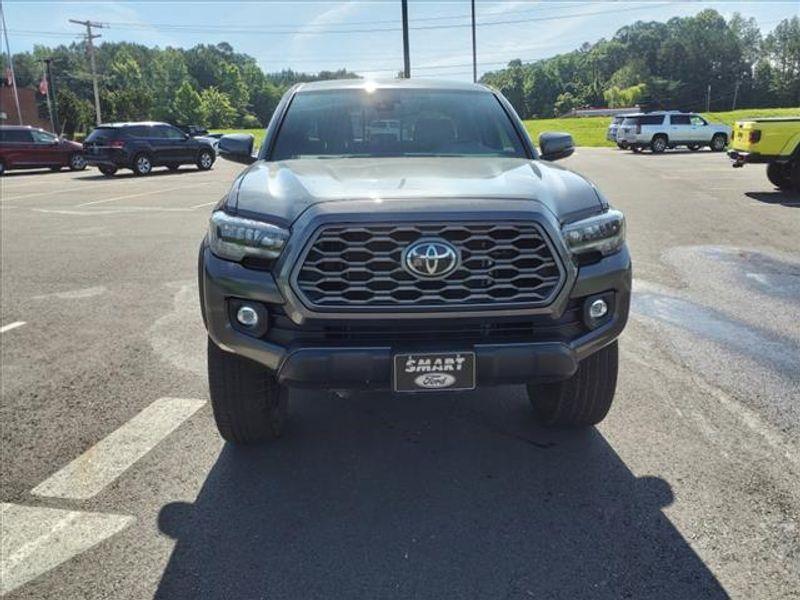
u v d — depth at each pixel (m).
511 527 2.93
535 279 2.88
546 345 2.90
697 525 2.92
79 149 27.70
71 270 8.12
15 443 3.77
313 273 2.83
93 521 3.03
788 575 2.60
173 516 3.06
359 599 2.51
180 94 133.50
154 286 7.29
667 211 11.61
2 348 5.33
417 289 2.82
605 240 3.05
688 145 32.25
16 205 14.97
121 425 3.97
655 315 5.83
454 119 4.39
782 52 153.62
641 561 2.69
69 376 4.73
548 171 3.49
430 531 2.92
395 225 2.79
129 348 5.29
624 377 4.51
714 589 2.53
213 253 3.08
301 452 3.63
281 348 2.93
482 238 2.82
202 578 2.64
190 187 19.05
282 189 3.12
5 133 25.84
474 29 31.97
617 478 3.31
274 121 4.37
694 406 4.07
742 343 5.12
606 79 178.62
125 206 14.49
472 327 2.91
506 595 2.52
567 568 2.66
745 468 3.37
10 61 64.44
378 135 4.26
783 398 4.16
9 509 3.13
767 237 9.23
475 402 4.23
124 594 2.56
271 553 2.79
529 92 164.50
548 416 3.77
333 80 4.89
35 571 2.69
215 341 3.10
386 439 3.77
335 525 2.97
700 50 158.88
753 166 21.88
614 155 29.97
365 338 2.90
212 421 4.01
